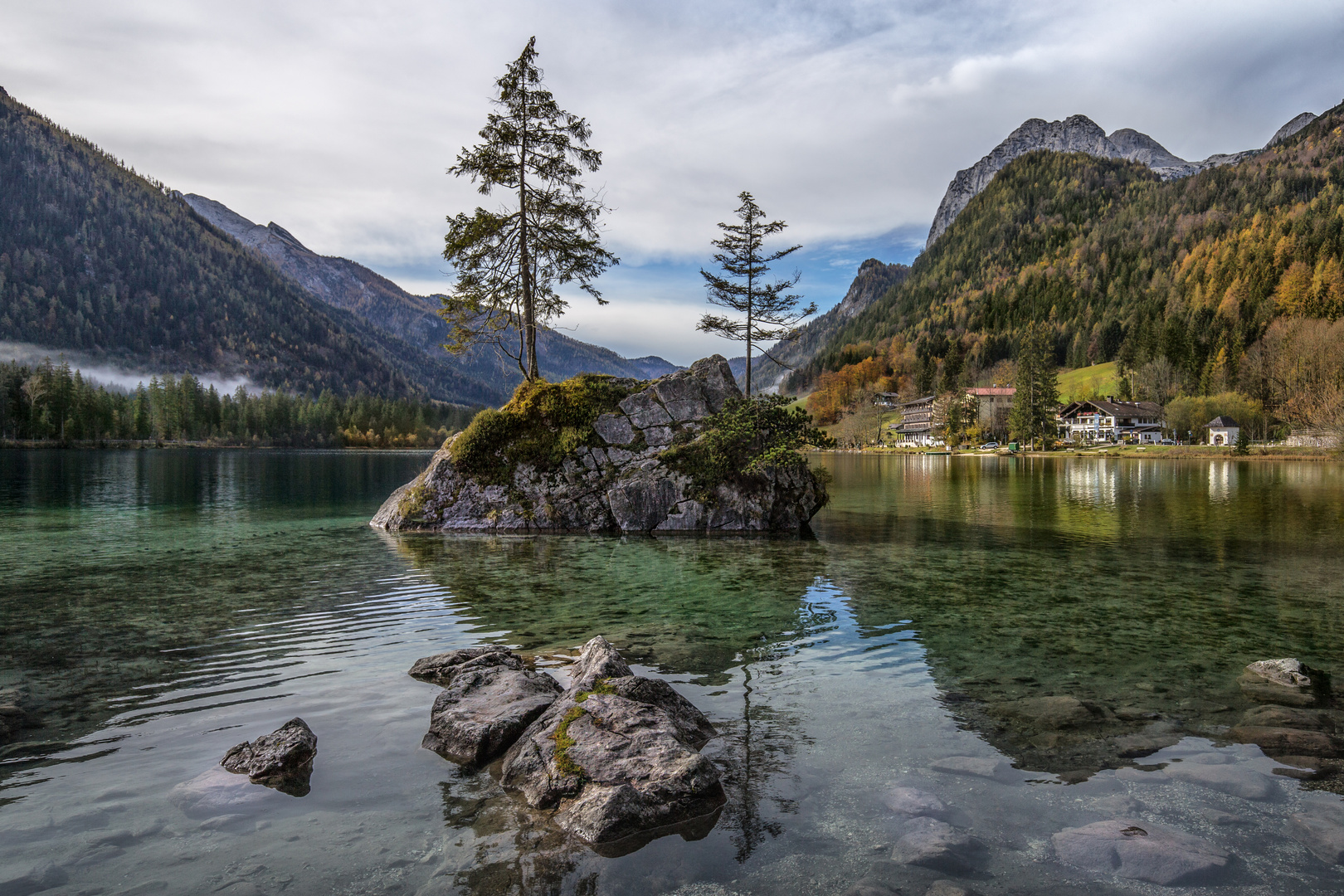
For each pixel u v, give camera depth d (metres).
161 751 6.95
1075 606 13.87
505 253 33.47
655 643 11.09
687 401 29.72
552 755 6.39
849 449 177.38
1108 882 4.74
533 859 5.08
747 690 8.84
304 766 6.62
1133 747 7.05
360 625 12.20
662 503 26.75
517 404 29.70
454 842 5.32
